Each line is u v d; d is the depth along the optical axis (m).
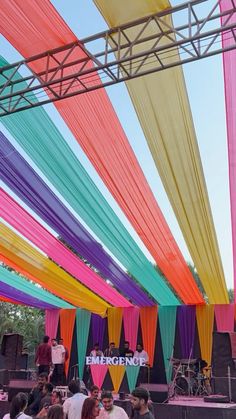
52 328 13.83
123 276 10.41
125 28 5.54
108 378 10.11
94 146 6.78
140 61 5.76
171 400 8.27
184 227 7.98
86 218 8.22
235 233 8.02
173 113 6.09
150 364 12.14
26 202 7.86
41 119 6.35
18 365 12.70
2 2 4.99
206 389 9.62
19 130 6.60
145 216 7.93
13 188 7.53
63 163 7.00
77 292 11.33
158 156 6.75
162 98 5.93
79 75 5.87
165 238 8.41
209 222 7.74
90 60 5.94
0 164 7.02
